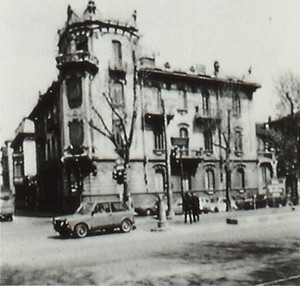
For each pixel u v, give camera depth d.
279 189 38.44
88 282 10.38
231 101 41.97
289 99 30.39
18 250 15.66
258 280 9.91
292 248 14.30
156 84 37.72
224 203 37.75
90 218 19.17
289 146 30.47
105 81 35.22
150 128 36.94
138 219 29.75
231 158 41.28
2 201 32.47
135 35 36.88
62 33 36.84
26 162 59.03
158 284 9.91
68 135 34.41
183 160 37.69
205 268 11.38
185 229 20.61
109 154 34.75
